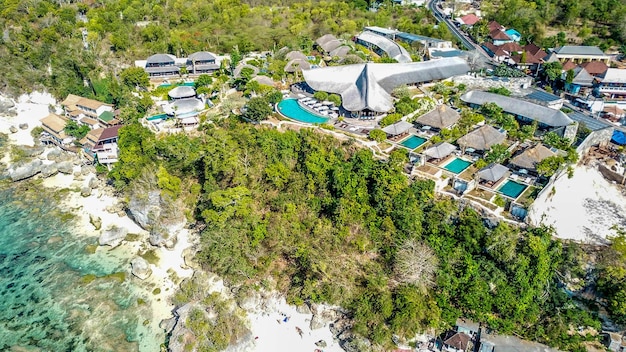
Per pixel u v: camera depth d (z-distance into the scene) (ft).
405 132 332.80
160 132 368.07
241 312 242.58
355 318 229.04
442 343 220.23
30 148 406.82
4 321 242.58
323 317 236.84
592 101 399.24
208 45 536.83
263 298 250.37
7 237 307.37
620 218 259.39
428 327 226.17
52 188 362.12
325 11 628.28
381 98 353.72
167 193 302.86
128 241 302.25
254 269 262.88
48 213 331.77
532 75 469.98
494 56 499.51
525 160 287.07
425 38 529.45
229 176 313.12
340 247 265.34
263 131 333.62
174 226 296.51
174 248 292.40
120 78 454.40
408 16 639.35
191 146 339.57
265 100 355.15
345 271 250.57
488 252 240.53
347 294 236.63
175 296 256.32
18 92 481.46
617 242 234.79
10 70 483.51
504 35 537.65
